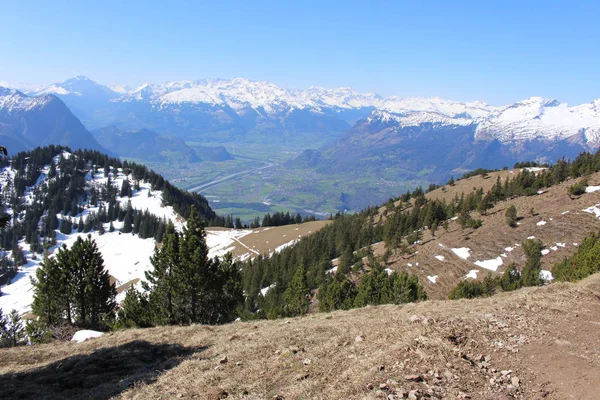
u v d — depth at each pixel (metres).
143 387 15.03
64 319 41.19
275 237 158.12
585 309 17.59
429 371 12.15
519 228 82.00
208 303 40.00
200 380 14.68
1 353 23.50
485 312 18.25
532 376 11.86
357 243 115.62
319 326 20.53
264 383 13.60
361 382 11.92
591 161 109.62
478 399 10.74
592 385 11.00
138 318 38.09
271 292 85.62
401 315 21.11
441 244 87.00
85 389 16.11
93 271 40.94
